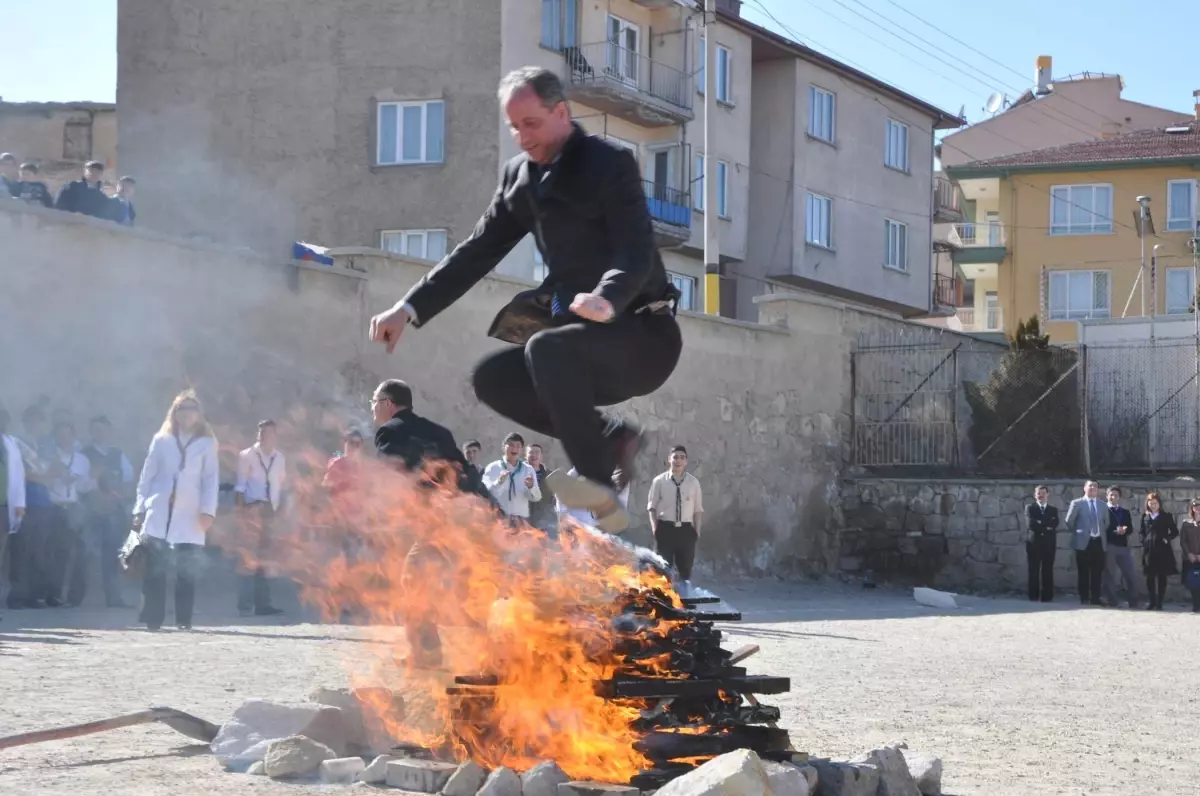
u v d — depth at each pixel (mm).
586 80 38406
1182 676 12516
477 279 5309
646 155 42406
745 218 45156
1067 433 30344
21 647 10883
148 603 13305
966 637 16797
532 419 5094
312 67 37812
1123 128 70062
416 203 37000
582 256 4934
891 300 50938
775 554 29016
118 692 8344
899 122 51656
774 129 46531
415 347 21141
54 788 5438
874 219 50125
